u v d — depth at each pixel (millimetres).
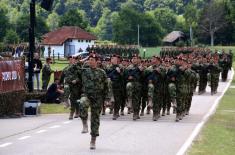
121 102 34031
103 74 22109
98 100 21828
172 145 23094
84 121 24484
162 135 26047
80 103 22156
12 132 26344
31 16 40406
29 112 33594
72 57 31719
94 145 21812
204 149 22250
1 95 32094
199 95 50625
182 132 27156
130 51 119000
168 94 33594
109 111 36406
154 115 32281
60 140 23906
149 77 32188
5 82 32531
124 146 22703
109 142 23672
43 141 23625
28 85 40375
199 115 34969
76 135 25359
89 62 22109
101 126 29062
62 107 37938
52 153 20781
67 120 31281
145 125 29797
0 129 27422
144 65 32844
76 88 31469
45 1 40781
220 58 70125
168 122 31375
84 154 20719
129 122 31062
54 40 169000
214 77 51500
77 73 31328
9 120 31297
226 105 41719
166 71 32719
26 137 24781
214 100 45719
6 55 45375
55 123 29875
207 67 51531
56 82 40250
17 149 21609
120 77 32562
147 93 33219
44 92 40562
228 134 27125
